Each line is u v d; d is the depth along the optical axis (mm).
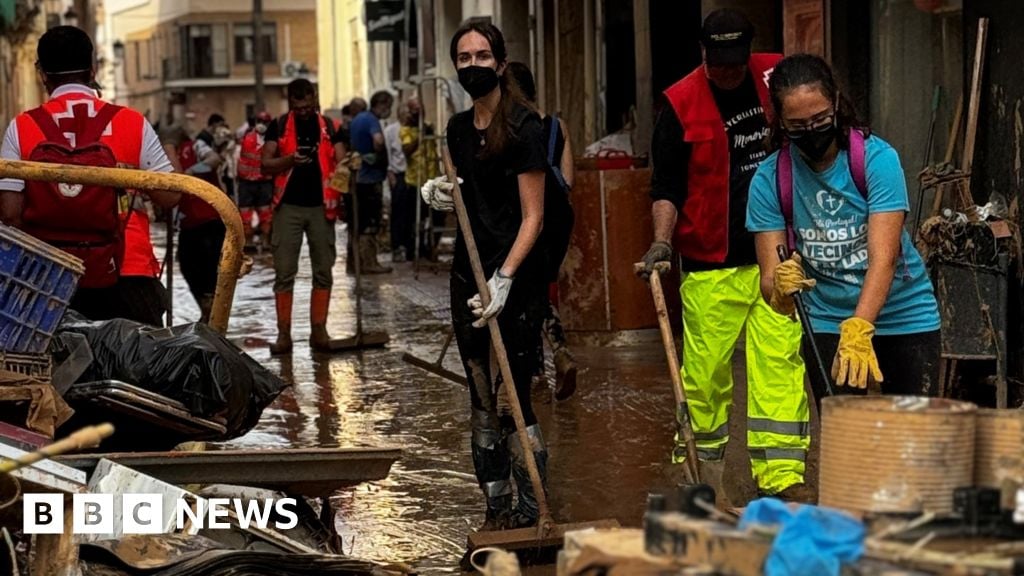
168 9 86000
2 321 5738
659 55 15328
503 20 23391
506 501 6793
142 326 6289
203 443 6422
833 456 3840
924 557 3205
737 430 8836
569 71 20125
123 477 5457
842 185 5699
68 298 5836
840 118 5660
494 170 6613
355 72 47594
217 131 33719
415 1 31297
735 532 3254
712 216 6754
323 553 5734
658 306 6418
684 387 6902
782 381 6590
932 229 8117
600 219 12305
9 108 47250
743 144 6750
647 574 3297
